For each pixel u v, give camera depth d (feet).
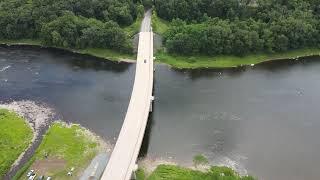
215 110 502.38
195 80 571.28
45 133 460.55
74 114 498.28
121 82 568.41
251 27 643.04
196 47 623.36
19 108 510.17
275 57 634.02
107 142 446.19
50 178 392.47
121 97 532.32
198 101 521.24
